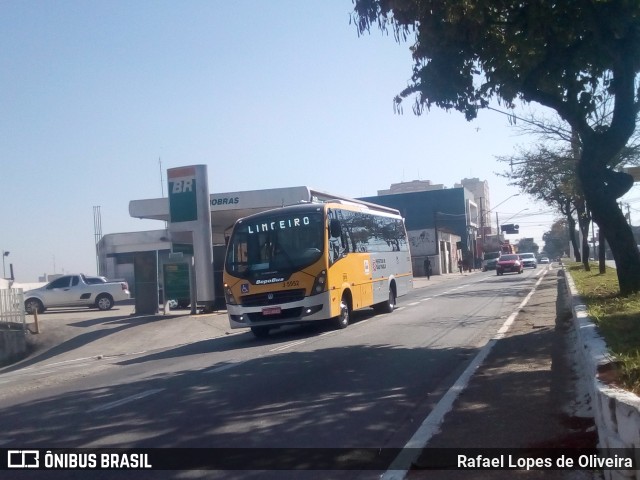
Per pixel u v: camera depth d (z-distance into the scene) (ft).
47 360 70.38
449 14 41.27
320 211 61.46
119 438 27.86
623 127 49.39
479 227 345.31
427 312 78.48
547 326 56.90
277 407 31.81
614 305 44.78
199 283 90.68
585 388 29.40
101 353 69.92
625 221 52.60
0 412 35.83
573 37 45.03
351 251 67.62
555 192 117.19
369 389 35.22
